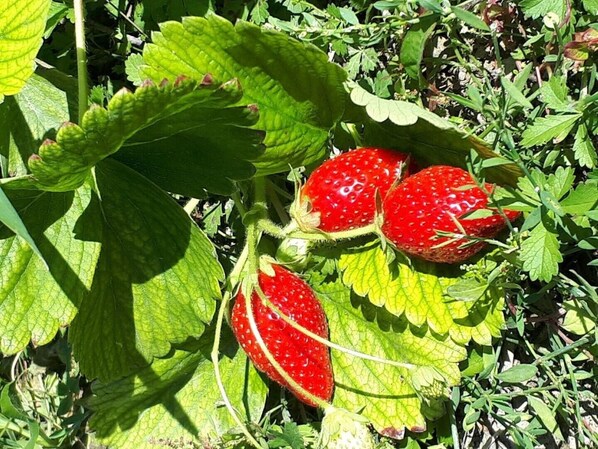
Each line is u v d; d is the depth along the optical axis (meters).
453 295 0.22
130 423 0.25
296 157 0.24
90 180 0.22
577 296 0.23
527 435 0.24
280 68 0.22
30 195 0.21
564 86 0.22
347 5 0.28
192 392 0.26
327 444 0.21
